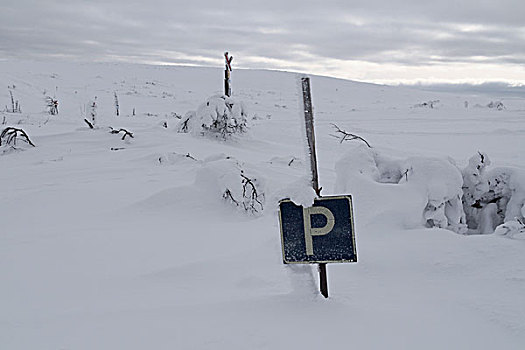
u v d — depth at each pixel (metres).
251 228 6.66
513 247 4.03
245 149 16.47
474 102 42.09
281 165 12.76
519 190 5.59
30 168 12.17
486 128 22.20
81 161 12.97
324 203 3.45
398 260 4.26
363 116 29.20
